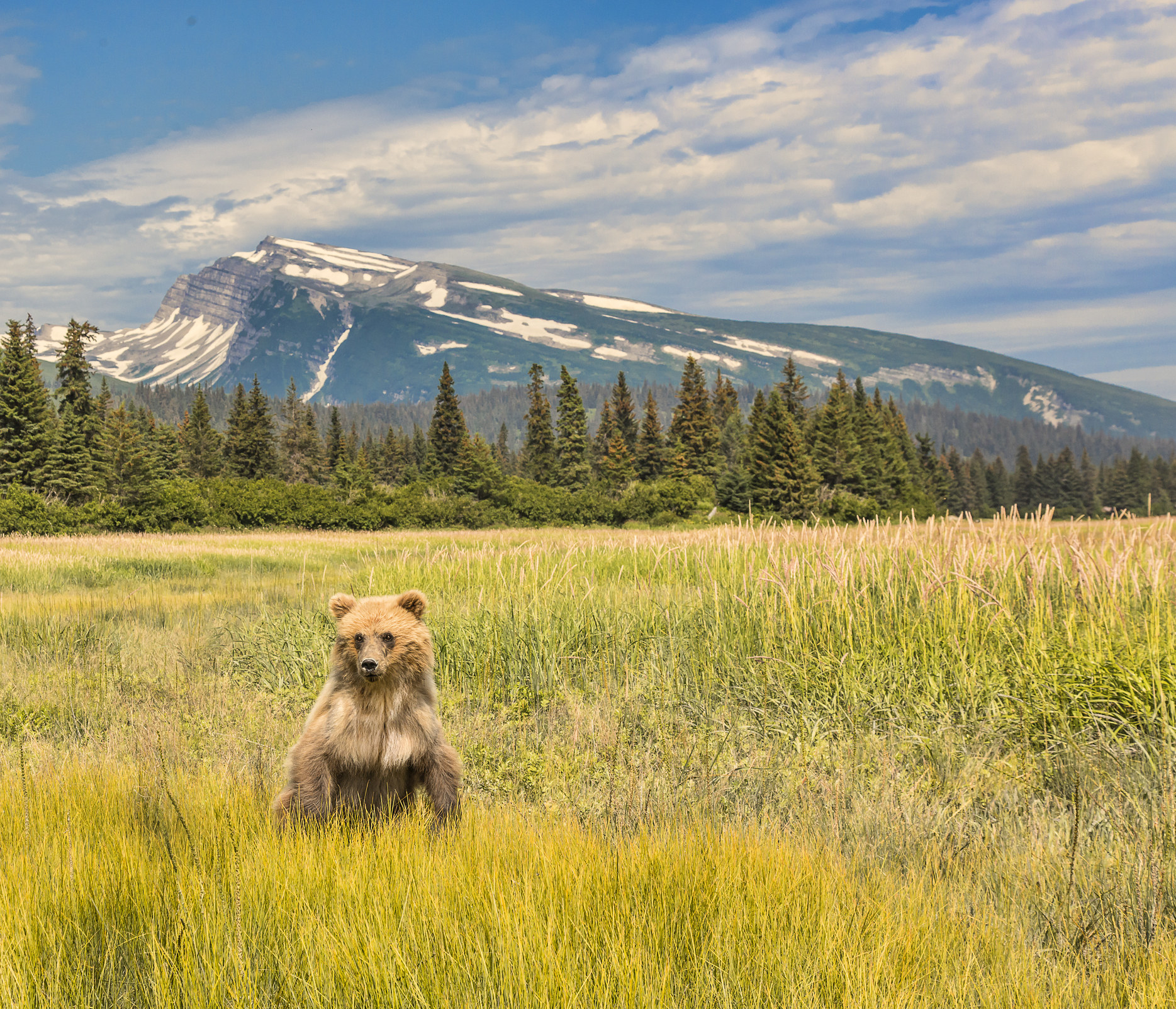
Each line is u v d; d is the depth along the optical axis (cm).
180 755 651
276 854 374
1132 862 420
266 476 10050
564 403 11006
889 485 9456
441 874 363
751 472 8462
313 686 997
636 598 1191
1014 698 732
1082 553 859
